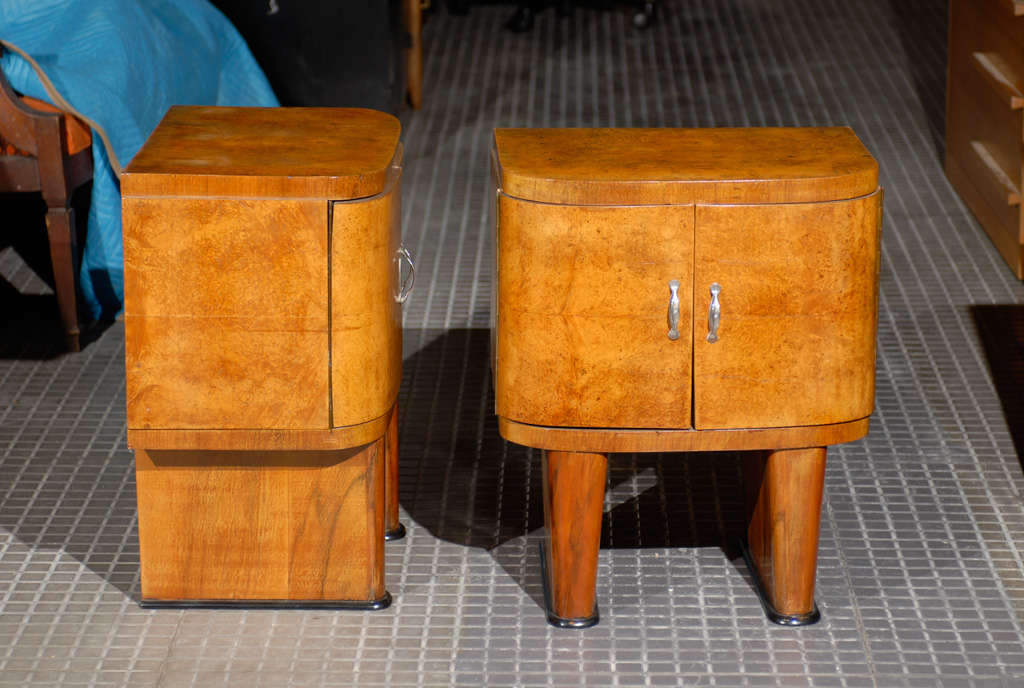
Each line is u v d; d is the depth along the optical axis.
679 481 2.93
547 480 2.34
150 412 2.26
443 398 3.30
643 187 2.13
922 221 4.29
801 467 2.31
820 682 2.25
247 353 2.24
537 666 2.29
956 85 4.45
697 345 2.21
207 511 2.39
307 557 2.42
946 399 3.26
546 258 2.17
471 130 5.12
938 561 2.61
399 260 2.43
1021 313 3.70
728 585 2.54
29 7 3.65
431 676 2.27
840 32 6.20
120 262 3.62
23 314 3.70
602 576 2.56
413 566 2.60
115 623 2.41
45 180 3.32
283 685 2.24
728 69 5.75
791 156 2.27
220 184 2.16
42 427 3.13
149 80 3.73
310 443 2.29
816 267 2.18
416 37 5.21
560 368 2.23
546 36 6.22
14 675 2.26
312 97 4.90
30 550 2.64
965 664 2.30
